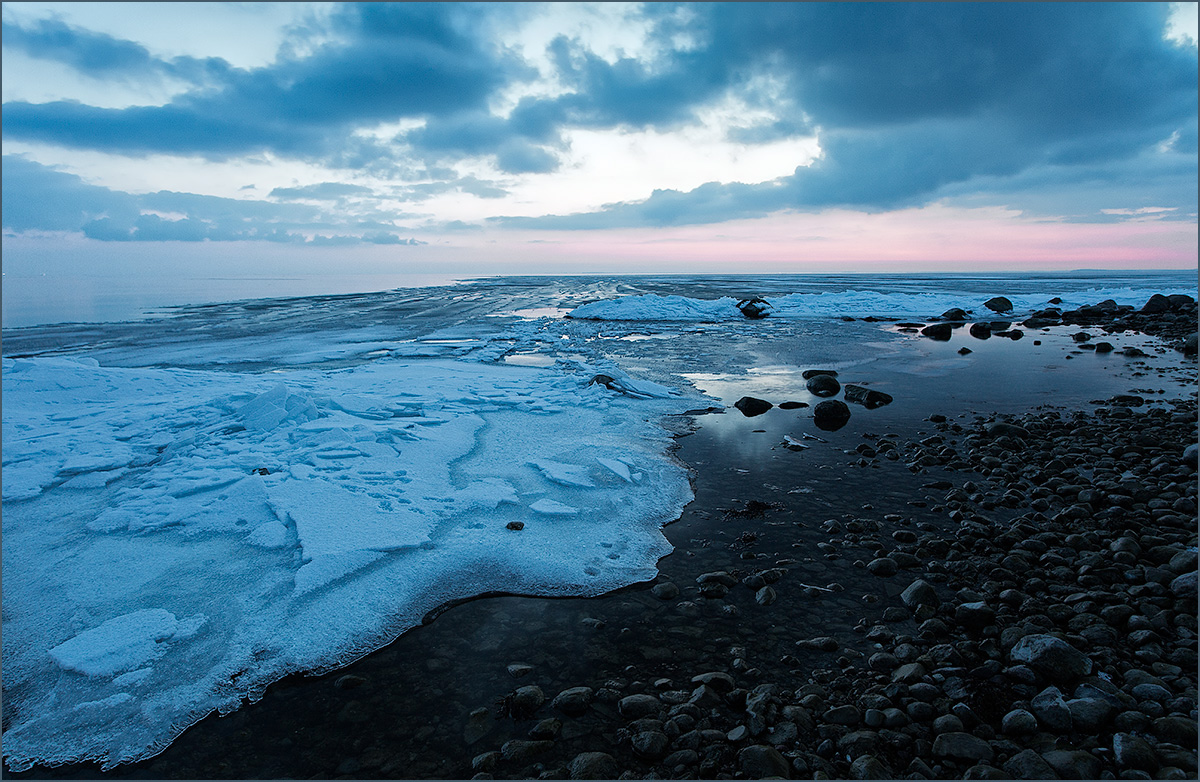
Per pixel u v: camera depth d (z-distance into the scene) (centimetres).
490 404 909
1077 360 1373
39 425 714
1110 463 639
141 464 615
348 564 420
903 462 683
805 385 1116
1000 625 369
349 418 734
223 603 383
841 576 435
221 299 3409
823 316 2531
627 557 463
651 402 958
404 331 1906
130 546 447
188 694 316
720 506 564
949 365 1327
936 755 272
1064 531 489
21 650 342
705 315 2473
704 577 428
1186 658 323
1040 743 275
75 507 515
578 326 2156
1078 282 5388
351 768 274
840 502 571
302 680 331
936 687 312
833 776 263
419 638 368
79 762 280
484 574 433
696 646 358
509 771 270
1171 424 775
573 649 357
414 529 472
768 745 277
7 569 418
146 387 892
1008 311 2567
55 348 1480
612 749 281
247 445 645
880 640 359
